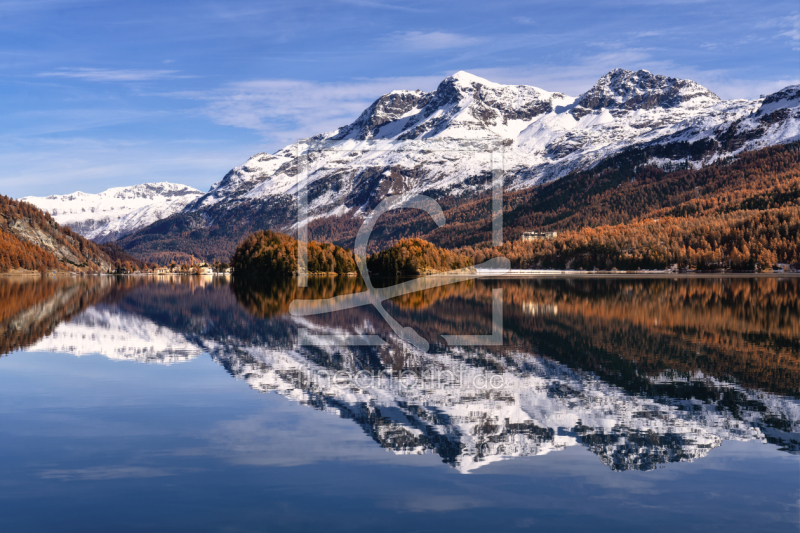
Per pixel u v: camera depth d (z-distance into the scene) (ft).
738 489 50.55
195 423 67.21
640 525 44.47
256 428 65.36
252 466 54.49
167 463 55.21
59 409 72.64
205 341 129.90
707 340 134.00
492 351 116.78
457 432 64.54
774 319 179.11
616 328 156.46
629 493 49.67
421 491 49.83
